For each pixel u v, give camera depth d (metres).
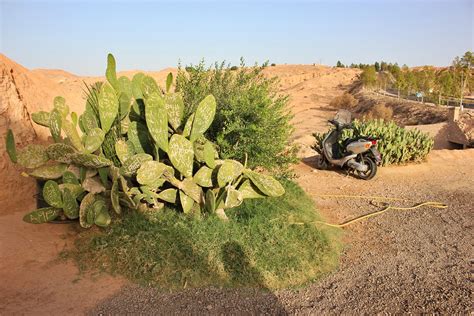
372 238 6.16
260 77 6.96
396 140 10.57
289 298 4.45
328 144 10.06
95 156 4.95
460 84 42.34
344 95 56.75
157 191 5.71
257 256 4.92
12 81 6.59
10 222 5.46
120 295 4.30
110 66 5.46
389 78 67.19
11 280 4.36
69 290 4.31
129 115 5.98
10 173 5.99
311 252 5.23
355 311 4.25
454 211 7.37
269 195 5.60
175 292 4.41
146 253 4.72
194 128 5.27
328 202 7.82
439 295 4.54
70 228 5.45
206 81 6.80
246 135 6.12
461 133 18.95
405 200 7.97
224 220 5.48
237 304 4.29
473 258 5.46
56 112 5.22
